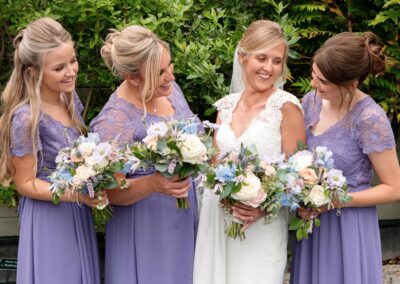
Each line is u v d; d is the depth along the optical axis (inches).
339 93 127.2
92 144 120.8
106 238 139.9
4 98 129.2
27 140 126.8
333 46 123.0
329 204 123.0
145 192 128.2
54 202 123.3
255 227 134.6
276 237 135.7
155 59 124.3
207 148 122.7
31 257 132.0
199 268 137.7
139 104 131.9
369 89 208.7
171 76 127.6
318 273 134.0
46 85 129.5
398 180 128.3
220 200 129.6
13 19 176.6
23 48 125.9
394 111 211.3
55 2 176.6
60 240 132.0
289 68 213.3
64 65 127.0
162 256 135.4
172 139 118.4
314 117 134.4
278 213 136.2
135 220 135.0
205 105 195.8
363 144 127.0
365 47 123.3
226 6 205.2
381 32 207.2
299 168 123.0
